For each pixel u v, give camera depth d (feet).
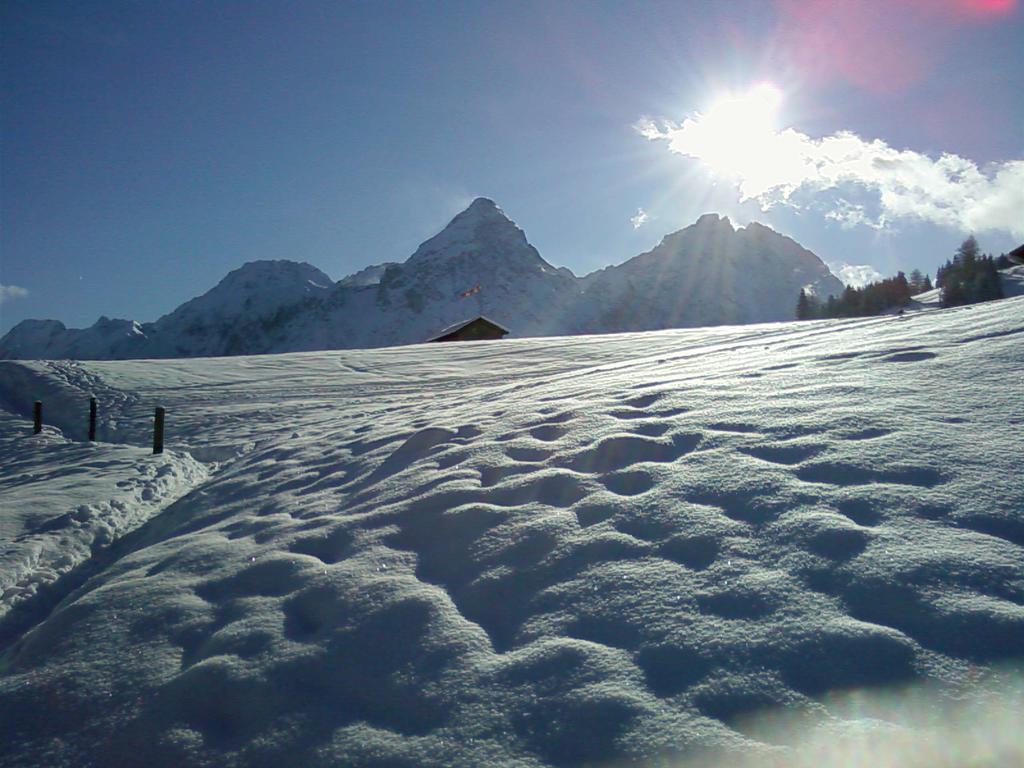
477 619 10.43
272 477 23.98
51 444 52.80
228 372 97.81
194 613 12.53
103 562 20.94
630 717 7.61
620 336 118.01
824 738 6.80
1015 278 279.28
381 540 14.25
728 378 22.62
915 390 17.13
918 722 6.80
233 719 9.25
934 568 9.02
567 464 16.15
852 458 13.00
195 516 21.50
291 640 10.82
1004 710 6.74
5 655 13.65
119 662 11.27
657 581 10.10
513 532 12.87
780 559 10.00
